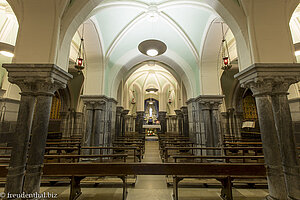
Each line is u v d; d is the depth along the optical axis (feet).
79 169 9.69
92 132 23.43
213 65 23.99
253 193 12.57
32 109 9.79
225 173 9.52
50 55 9.82
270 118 9.49
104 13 20.06
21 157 8.98
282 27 10.45
